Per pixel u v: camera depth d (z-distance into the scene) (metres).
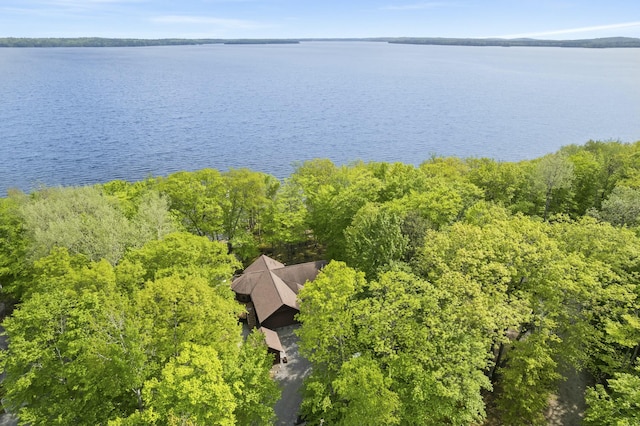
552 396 35.91
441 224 49.75
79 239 43.47
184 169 129.00
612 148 83.56
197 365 24.67
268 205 59.62
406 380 28.84
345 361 29.91
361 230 44.75
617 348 35.44
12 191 61.38
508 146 158.62
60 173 120.31
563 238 39.41
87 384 26.70
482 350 29.25
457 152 151.50
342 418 28.73
